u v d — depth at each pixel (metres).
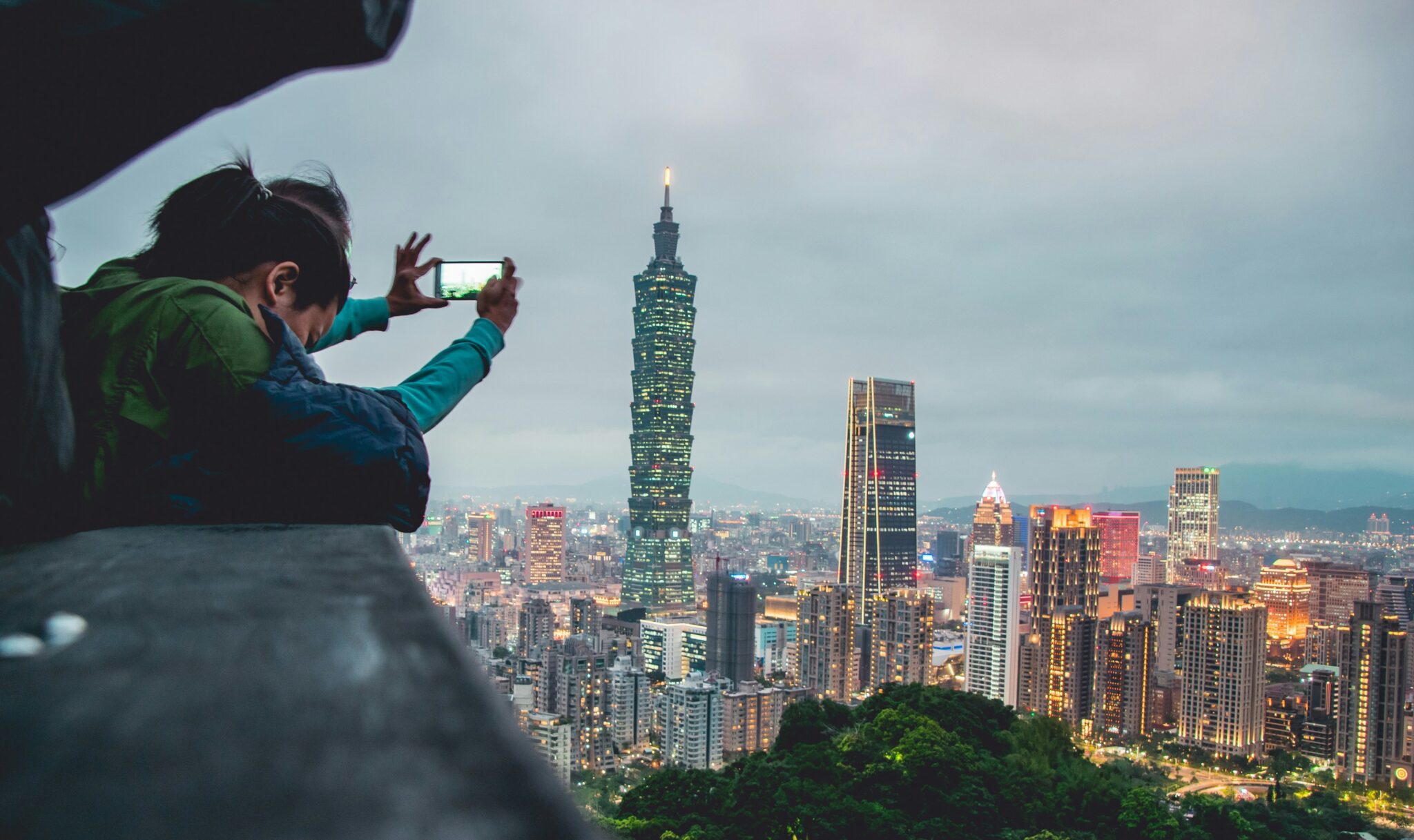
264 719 1.59
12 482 5.08
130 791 1.26
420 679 1.85
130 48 3.54
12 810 1.19
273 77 3.87
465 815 1.17
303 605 2.55
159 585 2.84
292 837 1.09
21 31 3.36
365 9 3.68
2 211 3.92
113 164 3.91
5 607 2.51
